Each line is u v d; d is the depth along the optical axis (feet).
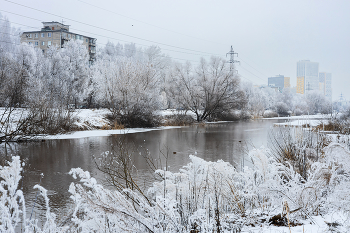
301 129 26.48
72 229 8.81
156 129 91.91
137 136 67.51
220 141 58.03
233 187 12.67
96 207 7.88
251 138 63.36
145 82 98.84
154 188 11.95
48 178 26.66
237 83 143.43
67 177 27.02
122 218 7.95
